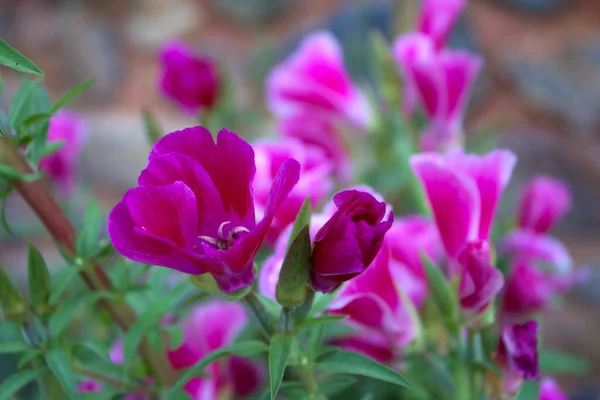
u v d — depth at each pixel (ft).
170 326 1.63
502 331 1.59
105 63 4.26
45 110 1.62
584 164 3.59
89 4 4.53
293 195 1.69
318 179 1.75
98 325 2.04
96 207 1.63
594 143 3.72
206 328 1.83
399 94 2.10
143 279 1.94
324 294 1.49
